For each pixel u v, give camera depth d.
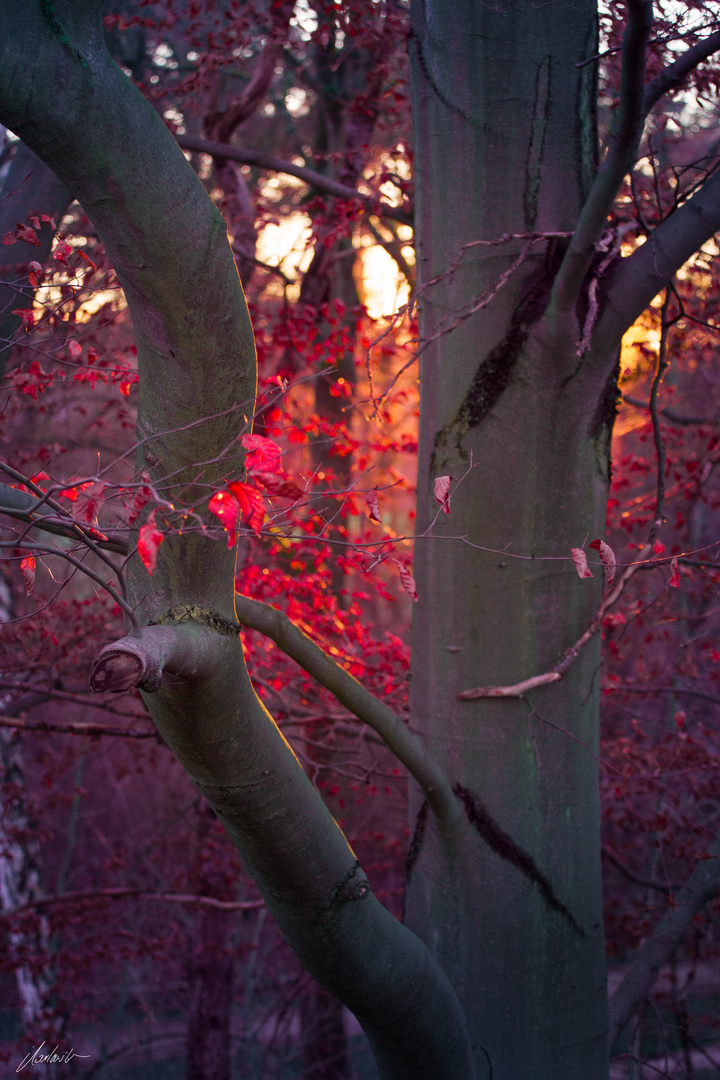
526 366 3.29
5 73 1.69
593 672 3.50
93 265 3.10
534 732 3.34
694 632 6.44
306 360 5.66
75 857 11.03
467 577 3.37
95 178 1.83
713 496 6.34
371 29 5.43
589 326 3.06
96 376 3.75
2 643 5.21
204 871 7.49
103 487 1.80
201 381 2.00
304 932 2.45
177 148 1.94
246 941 9.61
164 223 1.86
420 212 3.63
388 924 2.59
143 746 8.18
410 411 6.96
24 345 3.25
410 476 12.73
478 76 3.42
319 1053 8.57
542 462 3.33
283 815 2.25
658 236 3.18
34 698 5.75
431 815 3.42
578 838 3.38
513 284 3.33
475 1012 3.21
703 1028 7.41
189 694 1.97
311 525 4.97
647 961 4.25
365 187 7.00
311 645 2.82
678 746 5.60
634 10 2.24
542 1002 3.22
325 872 2.37
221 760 2.13
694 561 3.86
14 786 6.75
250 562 5.29
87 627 5.25
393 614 10.08
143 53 7.77
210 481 2.05
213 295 1.94
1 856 7.08
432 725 3.44
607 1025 3.40
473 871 3.28
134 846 9.66
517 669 3.34
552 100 3.39
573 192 3.41
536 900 3.27
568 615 3.39
